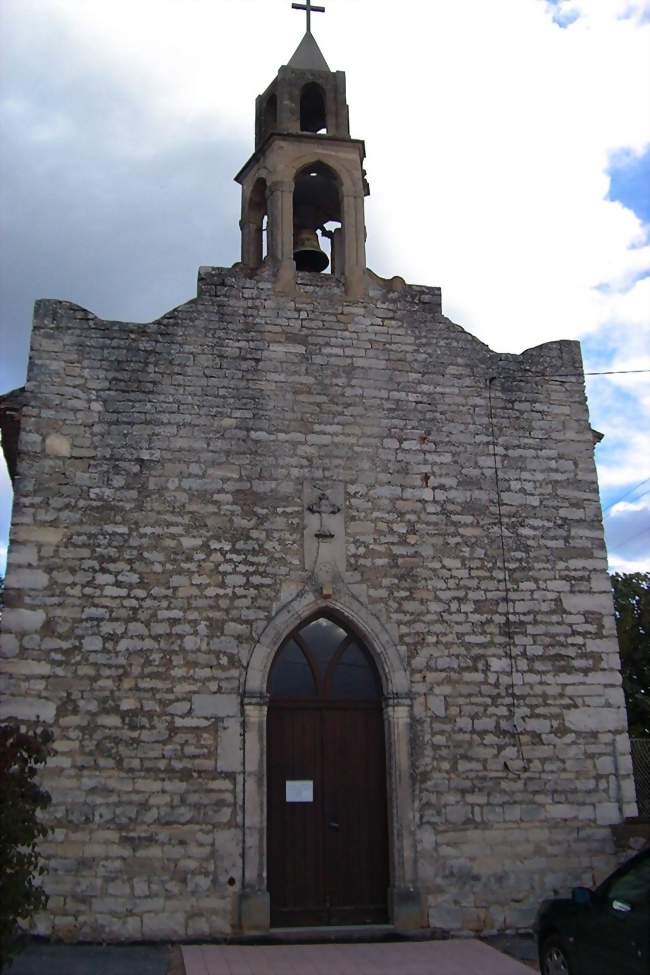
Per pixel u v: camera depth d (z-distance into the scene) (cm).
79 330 1214
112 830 1049
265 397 1241
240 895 1055
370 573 1202
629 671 2403
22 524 1126
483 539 1250
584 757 1188
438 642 1193
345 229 1353
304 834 1128
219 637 1136
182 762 1085
